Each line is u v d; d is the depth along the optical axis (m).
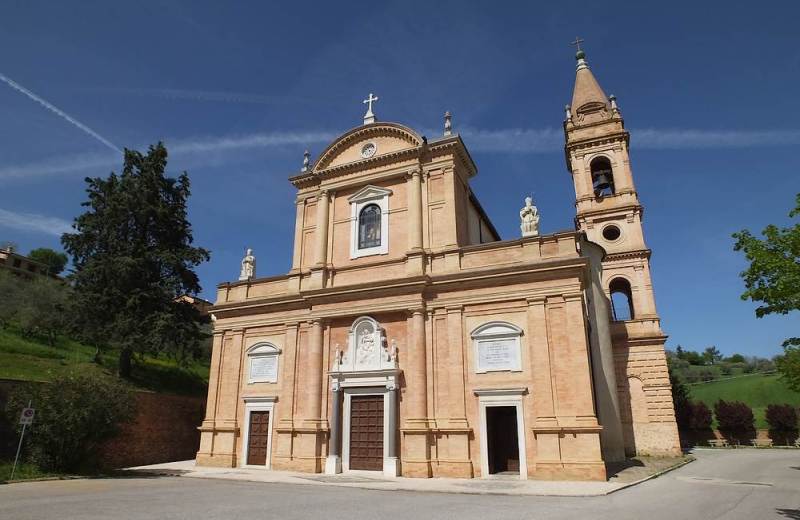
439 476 22.27
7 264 66.25
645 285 38.50
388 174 28.20
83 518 10.95
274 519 11.05
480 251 25.05
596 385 27.81
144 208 34.66
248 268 31.52
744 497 15.14
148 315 32.53
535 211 24.84
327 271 28.27
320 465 24.92
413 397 23.67
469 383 23.03
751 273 12.44
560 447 20.56
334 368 25.66
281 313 28.80
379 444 24.17
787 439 49.53
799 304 11.68
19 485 18.22
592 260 30.73
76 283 33.34
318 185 30.52
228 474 23.48
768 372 93.56
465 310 24.12
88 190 35.25
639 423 35.44
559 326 22.12
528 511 12.54
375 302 25.80
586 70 47.19
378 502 14.33
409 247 26.41
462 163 28.94
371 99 31.00
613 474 21.81
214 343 30.27
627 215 40.59
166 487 18.06
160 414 30.31
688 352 139.38
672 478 21.02
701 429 52.50
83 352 39.94
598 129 43.75
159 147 36.56
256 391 28.20
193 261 36.22
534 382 21.78
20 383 23.58
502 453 23.12
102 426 22.97
